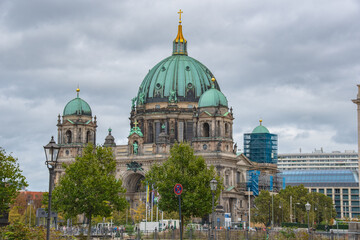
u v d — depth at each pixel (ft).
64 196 570.05
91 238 578.66
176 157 574.97
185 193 557.33
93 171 561.02
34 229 386.73
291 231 468.75
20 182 466.70
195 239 559.38
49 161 315.99
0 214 467.93
